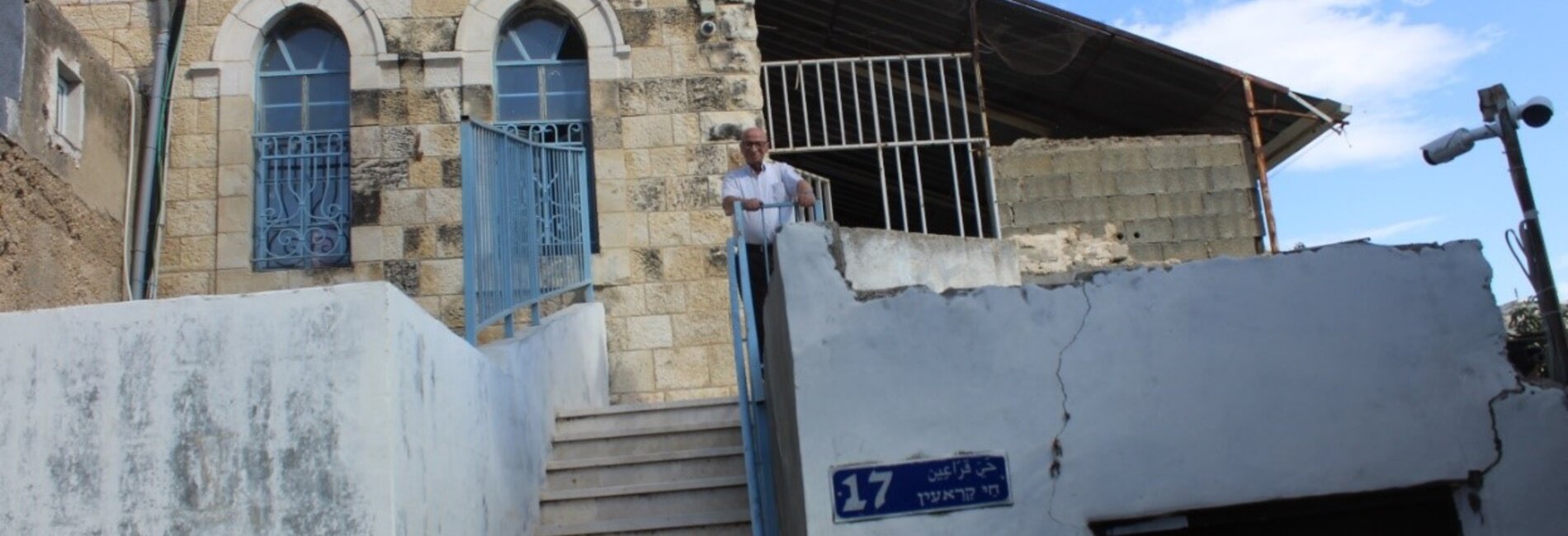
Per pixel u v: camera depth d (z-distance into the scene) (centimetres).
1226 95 1216
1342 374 671
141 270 1033
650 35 1155
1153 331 673
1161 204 1202
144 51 1106
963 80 1238
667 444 880
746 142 885
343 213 1118
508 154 942
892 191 1458
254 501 597
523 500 802
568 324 969
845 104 1309
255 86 1134
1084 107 1301
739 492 819
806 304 666
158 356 615
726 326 1102
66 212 924
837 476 644
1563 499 661
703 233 1118
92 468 605
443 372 678
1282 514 662
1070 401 661
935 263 843
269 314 617
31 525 599
